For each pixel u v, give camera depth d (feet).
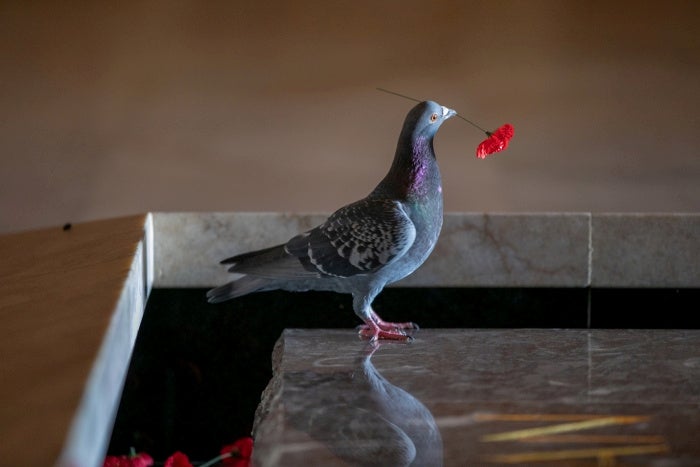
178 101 45.73
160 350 16.60
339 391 11.35
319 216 16.44
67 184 36.37
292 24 56.54
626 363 12.67
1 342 9.50
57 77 47.96
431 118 13.02
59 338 9.50
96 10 58.03
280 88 47.44
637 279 16.46
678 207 33.91
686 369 12.38
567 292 16.49
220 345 16.58
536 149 40.50
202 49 52.19
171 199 35.06
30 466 6.51
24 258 14.51
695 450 9.36
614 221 16.31
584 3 60.49
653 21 57.16
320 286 13.73
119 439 16.46
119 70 49.03
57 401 7.64
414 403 10.84
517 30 55.52
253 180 37.24
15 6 58.39
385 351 13.35
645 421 10.19
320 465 9.07
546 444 9.50
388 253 12.91
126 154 39.73
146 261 15.56
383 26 56.34
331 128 42.96
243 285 13.73
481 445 9.54
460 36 54.54
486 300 16.48
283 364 12.60
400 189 13.16
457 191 36.22
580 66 49.96
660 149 40.27
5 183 36.52
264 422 10.42
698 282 16.43
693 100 45.62
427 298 16.47
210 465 16.22
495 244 16.38
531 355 13.15
